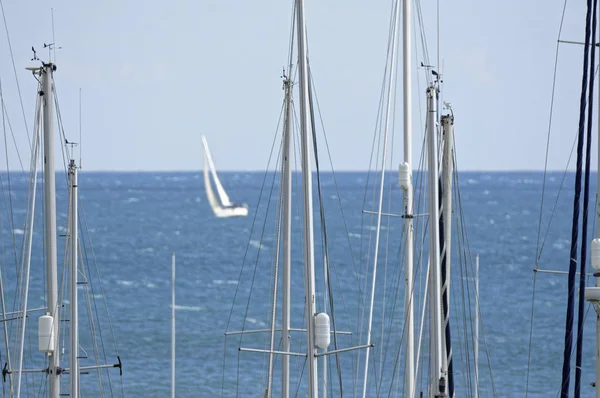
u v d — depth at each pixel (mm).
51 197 104750
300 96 91625
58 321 104438
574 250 93312
